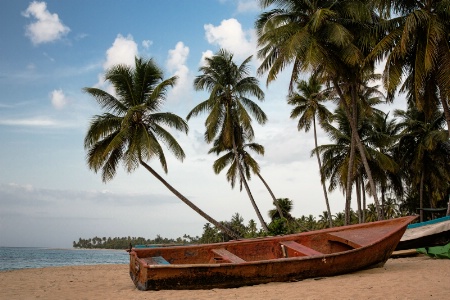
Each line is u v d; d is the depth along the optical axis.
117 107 22.80
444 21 16.95
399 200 37.56
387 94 18.78
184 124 22.91
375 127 35.12
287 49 18.86
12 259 61.75
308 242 12.47
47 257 80.50
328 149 31.30
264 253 12.12
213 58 27.73
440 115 31.45
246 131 27.67
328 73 20.36
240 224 72.44
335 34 18.67
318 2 20.80
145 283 9.48
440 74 16.77
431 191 38.19
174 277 9.45
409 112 33.81
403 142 33.44
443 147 32.81
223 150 30.64
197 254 11.62
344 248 12.69
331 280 10.15
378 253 11.57
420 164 33.25
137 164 21.28
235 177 32.25
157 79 23.30
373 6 19.39
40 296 9.85
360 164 30.72
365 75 22.62
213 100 26.64
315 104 31.09
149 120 22.95
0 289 11.52
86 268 22.95
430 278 9.86
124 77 22.61
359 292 8.30
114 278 15.50
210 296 8.56
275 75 19.97
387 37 17.62
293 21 21.12
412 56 18.34
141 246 13.29
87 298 9.25
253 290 9.16
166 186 23.12
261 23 21.83
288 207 44.00
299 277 10.27
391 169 29.88
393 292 8.12
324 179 31.92
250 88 27.38
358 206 33.56
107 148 20.69
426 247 15.82
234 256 10.84
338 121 31.31
